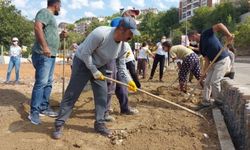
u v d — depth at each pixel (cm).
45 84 695
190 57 958
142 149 595
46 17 679
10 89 951
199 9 9338
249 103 620
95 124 648
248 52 6019
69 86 626
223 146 603
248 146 583
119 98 755
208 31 818
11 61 1413
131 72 900
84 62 605
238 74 2002
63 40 855
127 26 578
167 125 698
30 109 714
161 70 1439
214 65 818
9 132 650
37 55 686
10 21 5400
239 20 7875
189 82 1315
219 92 830
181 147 603
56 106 827
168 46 1137
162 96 948
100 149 593
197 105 862
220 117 745
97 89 634
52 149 587
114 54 615
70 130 657
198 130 675
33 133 644
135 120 728
